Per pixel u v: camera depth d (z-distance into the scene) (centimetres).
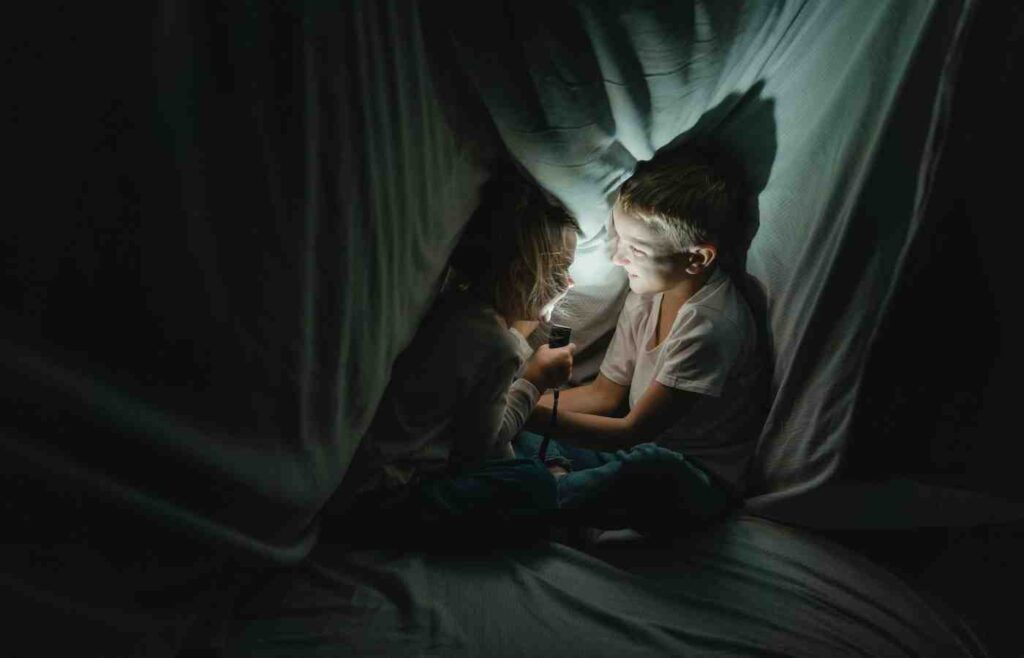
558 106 83
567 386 133
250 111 59
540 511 98
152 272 57
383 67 69
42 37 45
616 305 124
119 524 64
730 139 100
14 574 57
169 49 51
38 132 47
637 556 101
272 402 72
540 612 87
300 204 66
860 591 94
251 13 55
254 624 82
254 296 66
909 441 96
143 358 60
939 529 111
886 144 82
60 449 57
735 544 102
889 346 89
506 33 75
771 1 80
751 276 108
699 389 103
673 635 86
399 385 98
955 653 88
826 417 98
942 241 82
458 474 104
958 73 74
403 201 80
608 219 104
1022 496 99
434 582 91
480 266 103
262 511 77
